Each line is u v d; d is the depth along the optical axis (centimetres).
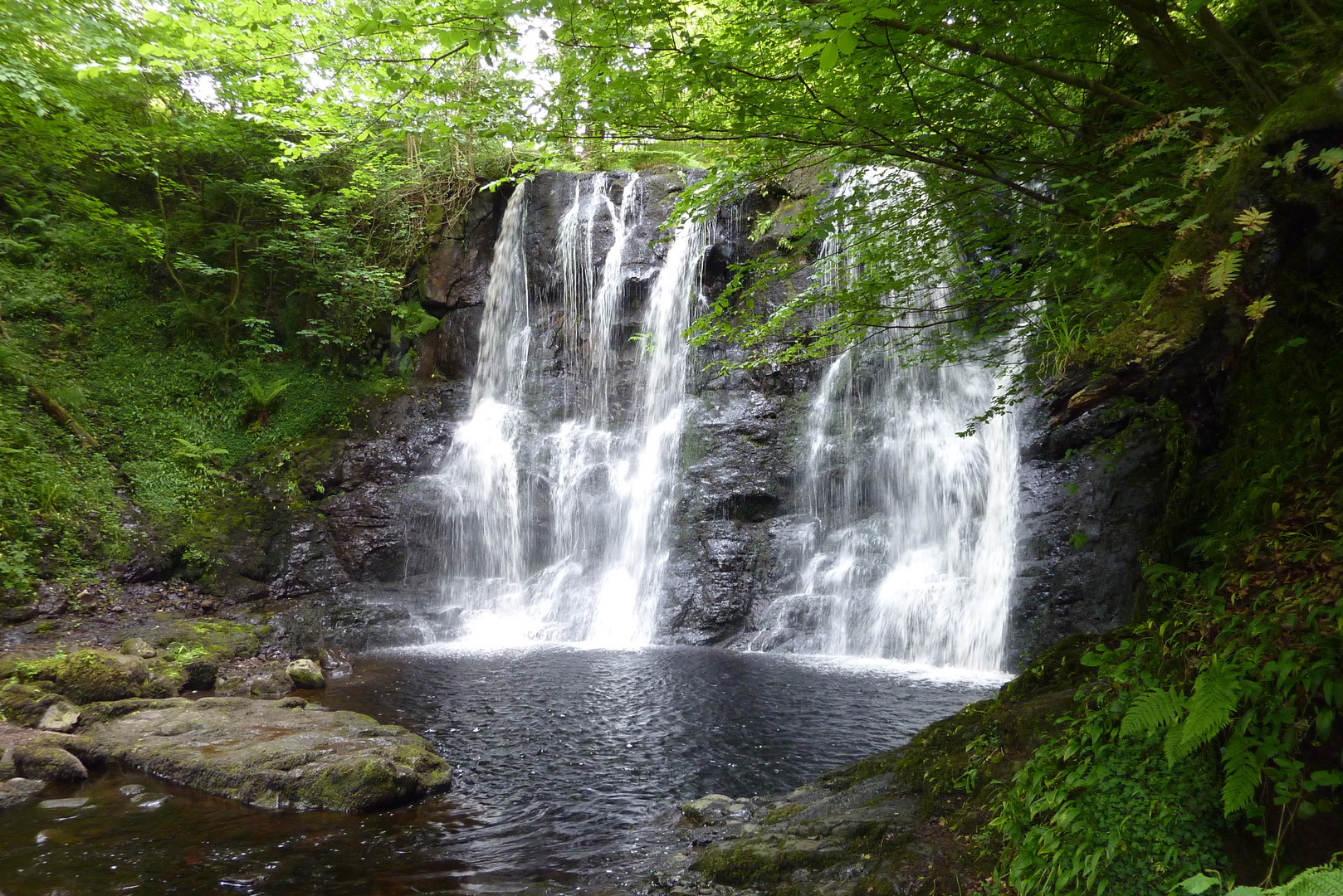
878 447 1423
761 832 491
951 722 556
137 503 1364
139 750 690
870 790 512
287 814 590
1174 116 376
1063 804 352
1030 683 545
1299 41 394
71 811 593
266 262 1778
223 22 634
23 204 1617
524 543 1588
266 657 1124
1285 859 294
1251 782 293
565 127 526
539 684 996
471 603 1470
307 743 682
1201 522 595
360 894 465
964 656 1141
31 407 1378
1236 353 357
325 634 1244
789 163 567
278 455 1562
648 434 1627
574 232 1795
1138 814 323
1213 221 357
